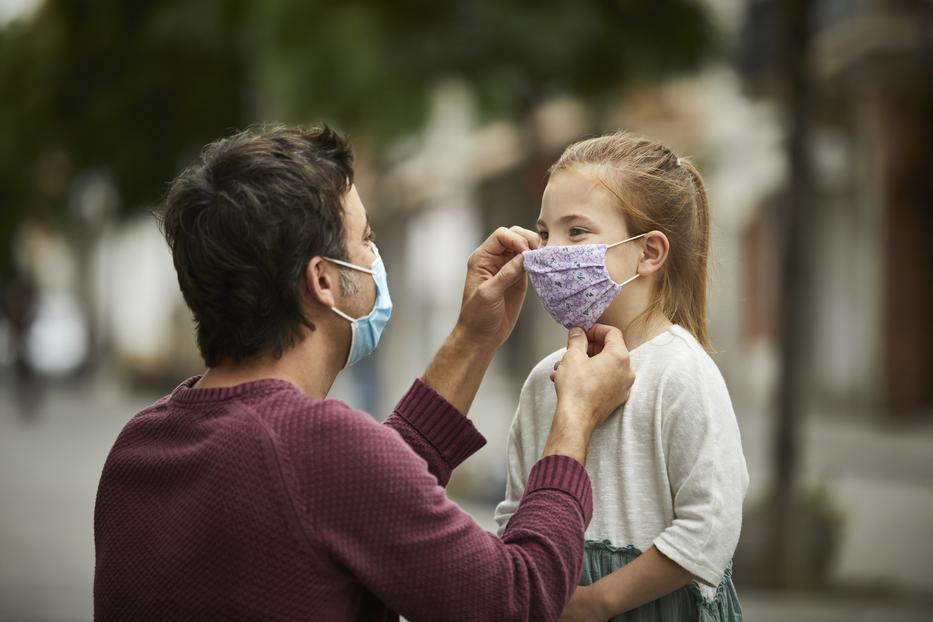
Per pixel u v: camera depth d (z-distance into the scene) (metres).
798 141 11.39
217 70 20.98
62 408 34.81
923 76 23.73
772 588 11.05
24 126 23.52
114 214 26.44
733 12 20.30
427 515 3.03
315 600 2.98
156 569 3.04
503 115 18.41
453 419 3.63
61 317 47.31
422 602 3.01
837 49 22.78
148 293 49.25
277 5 15.24
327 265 3.24
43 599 10.18
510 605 3.04
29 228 42.00
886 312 28.12
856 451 23.38
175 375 41.94
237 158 3.18
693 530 3.20
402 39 15.00
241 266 3.12
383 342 22.30
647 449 3.38
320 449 3.02
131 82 21.61
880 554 13.17
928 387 28.19
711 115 29.27
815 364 30.97
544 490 3.24
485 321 3.69
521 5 14.34
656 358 3.43
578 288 3.44
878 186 28.30
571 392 3.35
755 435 25.89
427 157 37.00
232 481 2.99
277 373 3.23
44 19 22.08
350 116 17.28
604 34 14.22
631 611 3.33
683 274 3.59
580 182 3.49
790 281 11.32
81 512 15.41
